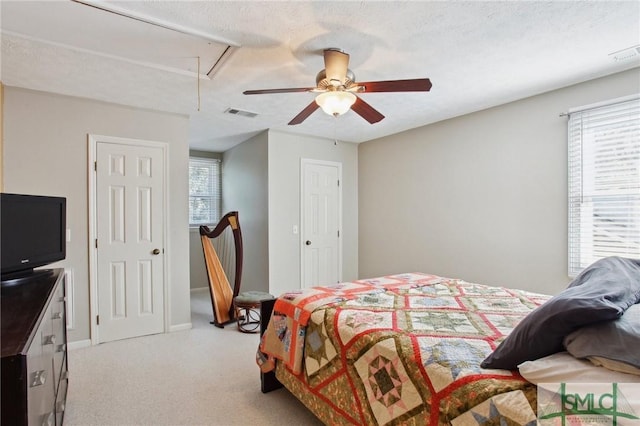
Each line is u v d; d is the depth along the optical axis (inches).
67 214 118.0
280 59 91.9
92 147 122.4
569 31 79.3
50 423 52.2
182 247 140.8
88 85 109.8
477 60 93.8
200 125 159.2
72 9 69.4
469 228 143.1
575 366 39.8
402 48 86.7
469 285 98.0
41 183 114.0
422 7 69.5
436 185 156.4
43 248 77.0
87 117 122.0
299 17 72.7
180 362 108.0
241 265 149.6
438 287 95.2
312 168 183.5
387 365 55.8
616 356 37.2
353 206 200.1
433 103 129.5
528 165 123.4
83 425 74.7
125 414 79.0
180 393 88.7
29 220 72.4
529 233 123.4
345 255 196.2
